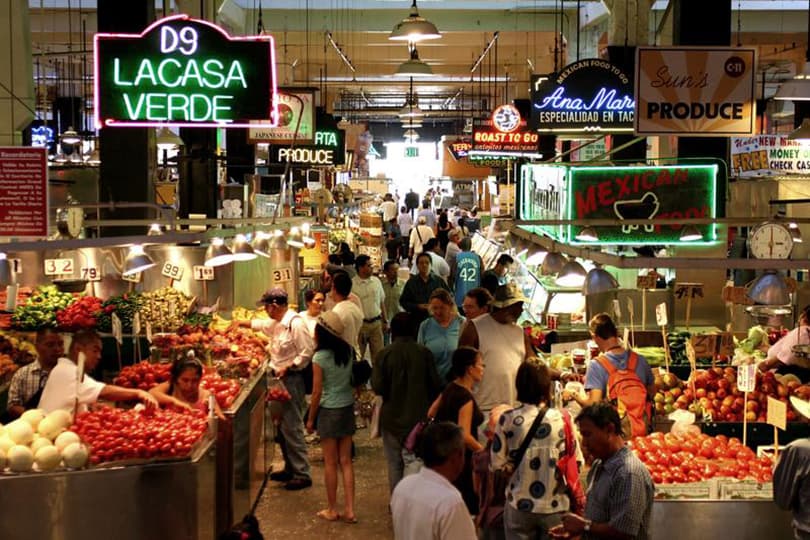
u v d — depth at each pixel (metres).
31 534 6.00
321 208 20.36
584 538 5.43
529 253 10.31
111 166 13.01
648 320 11.50
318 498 8.92
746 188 16.67
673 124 9.66
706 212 10.70
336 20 25.92
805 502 5.47
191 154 13.02
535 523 5.97
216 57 9.29
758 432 8.02
